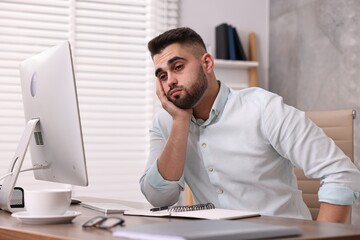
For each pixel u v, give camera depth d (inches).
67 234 43.7
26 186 131.0
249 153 72.6
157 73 71.2
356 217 117.3
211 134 74.2
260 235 38.7
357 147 118.6
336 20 124.9
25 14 134.0
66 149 61.9
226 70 146.8
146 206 72.9
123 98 140.7
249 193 73.2
